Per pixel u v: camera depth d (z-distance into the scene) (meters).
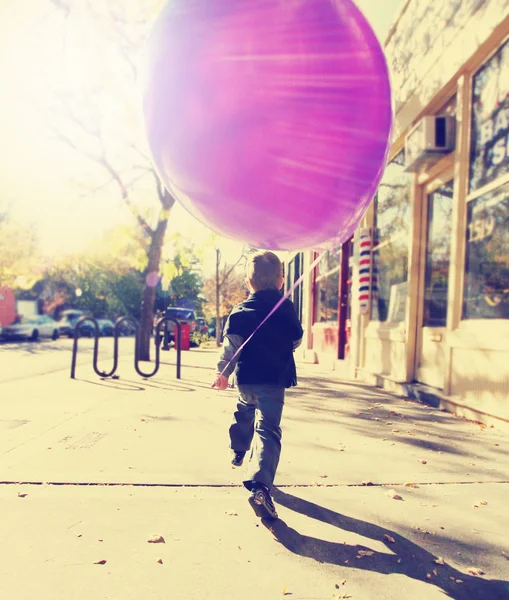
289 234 1.93
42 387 7.55
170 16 1.74
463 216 5.63
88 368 11.00
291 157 1.69
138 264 13.00
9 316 37.88
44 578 2.05
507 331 4.66
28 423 4.84
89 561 2.20
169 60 1.70
